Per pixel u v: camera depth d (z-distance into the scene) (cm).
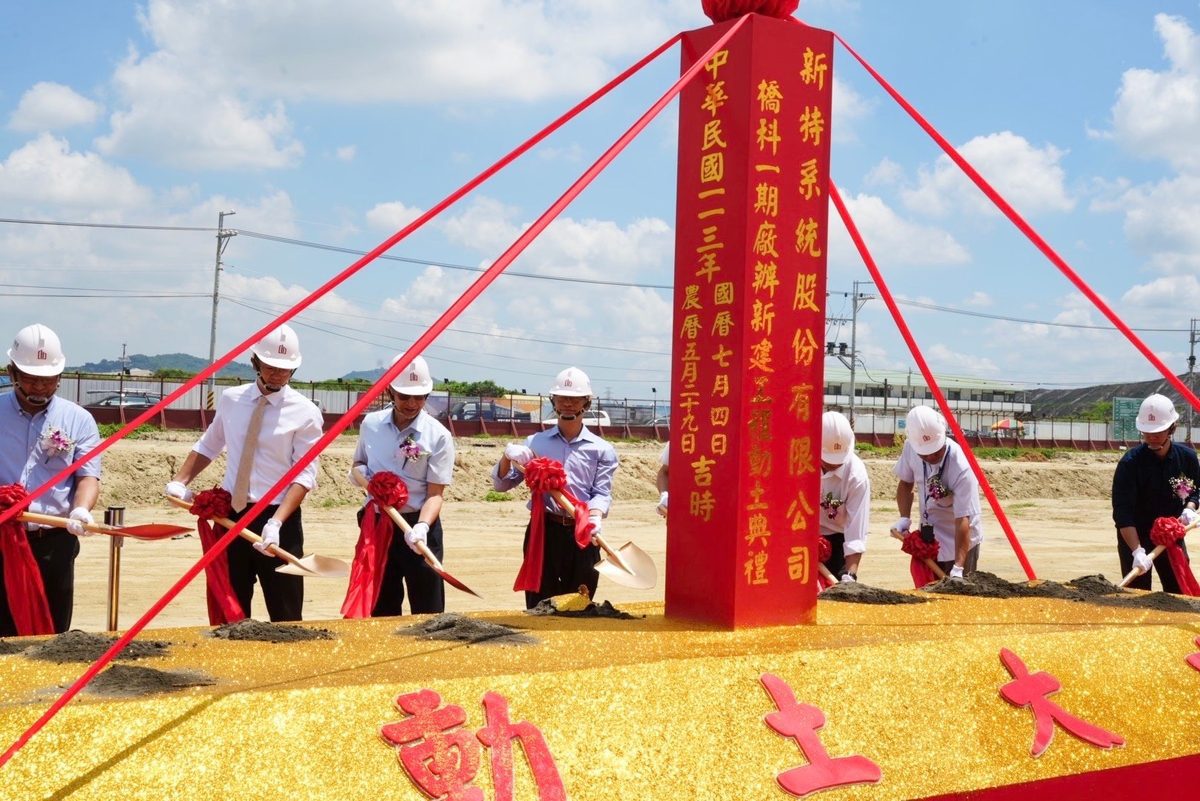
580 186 282
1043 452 4119
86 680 204
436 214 270
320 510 1822
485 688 234
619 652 271
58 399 449
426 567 505
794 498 324
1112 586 441
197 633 290
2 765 191
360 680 233
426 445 508
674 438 336
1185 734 308
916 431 585
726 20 329
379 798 208
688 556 327
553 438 576
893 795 249
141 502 1822
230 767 203
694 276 331
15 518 385
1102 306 386
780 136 321
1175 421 613
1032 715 289
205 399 3234
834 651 279
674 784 233
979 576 437
